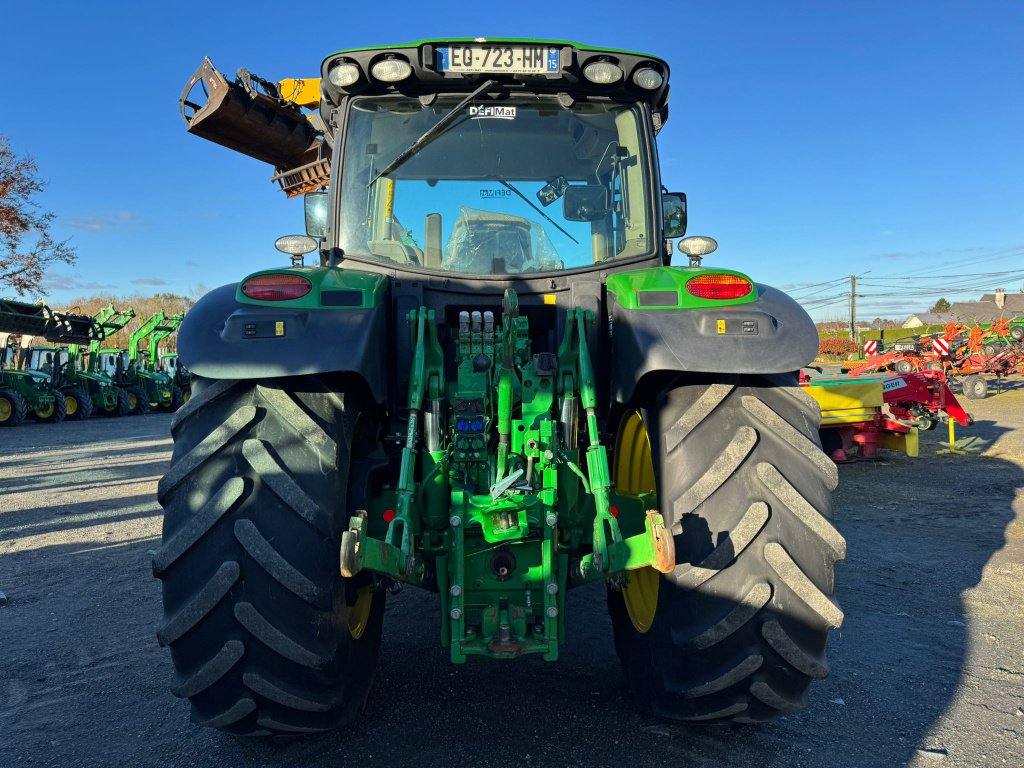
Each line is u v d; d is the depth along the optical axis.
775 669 2.25
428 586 2.60
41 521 6.76
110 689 3.15
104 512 7.15
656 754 2.54
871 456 8.91
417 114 3.16
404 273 3.03
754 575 2.21
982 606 4.04
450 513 2.40
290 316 2.34
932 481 7.93
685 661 2.30
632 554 2.21
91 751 2.62
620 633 3.03
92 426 19.14
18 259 27.69
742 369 2.28
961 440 11.14
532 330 3.05
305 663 2.17
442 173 3.14
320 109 3.44
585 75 3.07
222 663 2.16
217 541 2.19
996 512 6.39
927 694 2.97
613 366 2.70
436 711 2.89
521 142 3.16
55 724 2.84
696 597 2.27
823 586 2.22
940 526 5.93
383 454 2.71
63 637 3.78
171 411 26.14
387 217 3.12
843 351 45.03
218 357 2.26
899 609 4.01
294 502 2.18
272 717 2.27
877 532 5.77
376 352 2.46
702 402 2.38
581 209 3.16
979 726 2.70
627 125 3.21
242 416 2.27
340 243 3.12
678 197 3.48
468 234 3.11
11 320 18.06
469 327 2.65
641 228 3.17
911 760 2.48
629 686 2.94
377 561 2.06
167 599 2.20
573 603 4.21
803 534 2.24
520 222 3.12
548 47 3.06
